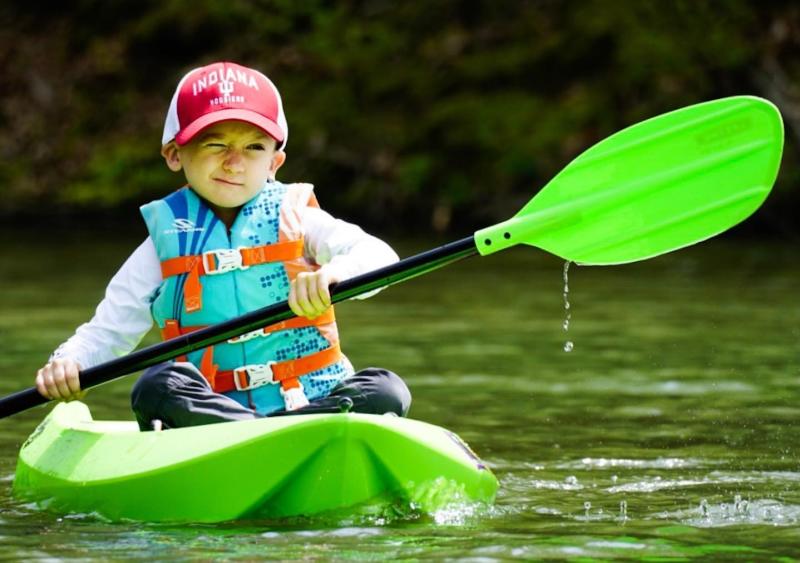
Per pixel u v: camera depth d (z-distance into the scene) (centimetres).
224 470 1140
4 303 3092
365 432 1120
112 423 1411
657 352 2323
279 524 1127
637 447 1545
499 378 2080
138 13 6200
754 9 5116
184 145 1312
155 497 1164
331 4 5912
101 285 3475
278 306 1219
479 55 5391
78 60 6200
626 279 3612
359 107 5412
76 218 5616
